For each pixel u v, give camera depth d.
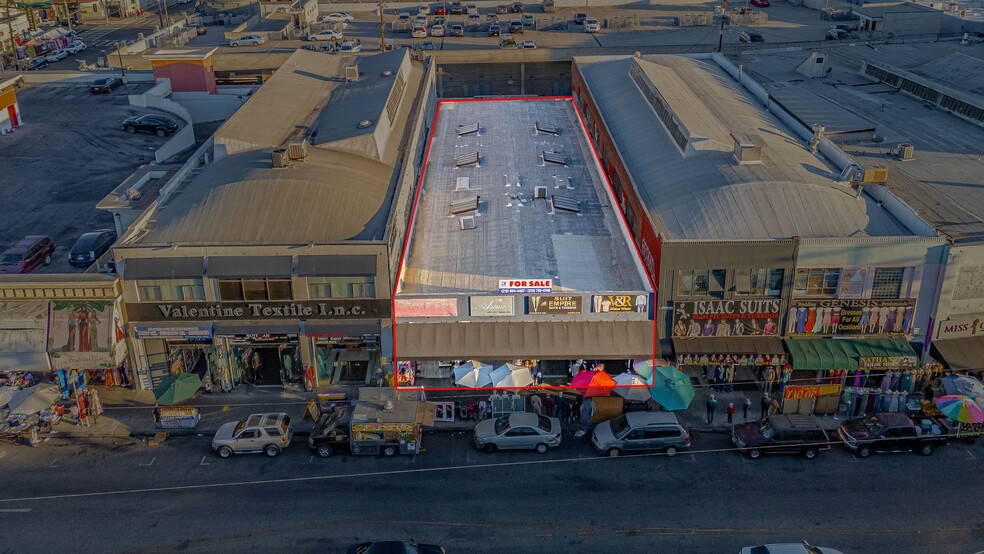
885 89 86.75
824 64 93.25
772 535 39.97
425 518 41.41
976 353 49.06
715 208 51.53
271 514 41.78
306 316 50.16
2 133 93.88
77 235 70.81
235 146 62.91
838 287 48.59
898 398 48.66
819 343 49.47
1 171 83.88
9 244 69.06
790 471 44.81
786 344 49.38
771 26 141.00
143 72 113.38
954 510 41.62
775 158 58.38
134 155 88.31
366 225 52.38
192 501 42.81
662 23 144.88
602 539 39.84
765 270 48.22
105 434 48.44
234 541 39.94
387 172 60.97
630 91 79.56
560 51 107.56
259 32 132.38
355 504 42.53
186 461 46.12
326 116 70.50
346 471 45.28
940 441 46.06
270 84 77.50
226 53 110.31
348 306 49.75
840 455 46.19
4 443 47.66
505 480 44.38
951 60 90.38
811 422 46.09
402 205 56.91
